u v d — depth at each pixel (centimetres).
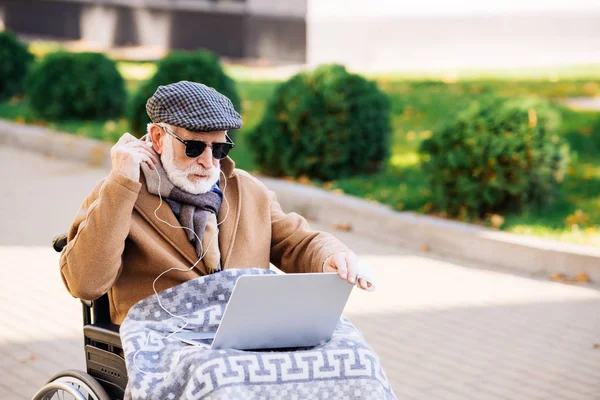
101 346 369
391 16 2075
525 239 767
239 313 327
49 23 2661
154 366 330
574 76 1836
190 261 369
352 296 691
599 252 732
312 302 340
